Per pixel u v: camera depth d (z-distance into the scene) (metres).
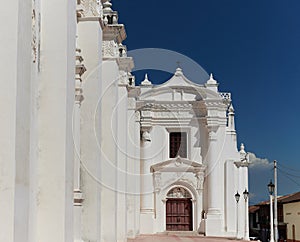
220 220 39.03
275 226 33.72
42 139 12.51
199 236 38.41
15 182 8.73
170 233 39.09
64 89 12.66
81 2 17.84
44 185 12.40
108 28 21.09
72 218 13.14
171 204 40.38
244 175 40.25
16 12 8.91
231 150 40.12
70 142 13.00
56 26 12.80
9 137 8.72
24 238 9.24
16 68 8.84
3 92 8.78
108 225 20.28
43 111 12.57
